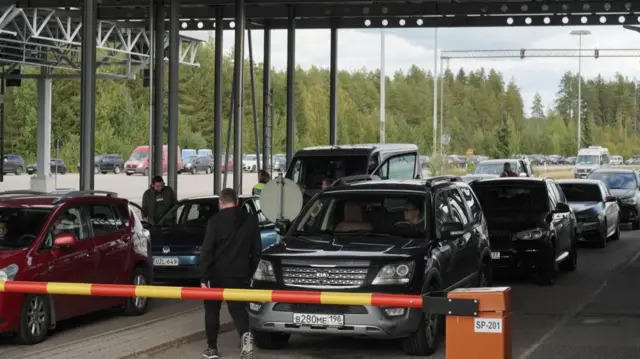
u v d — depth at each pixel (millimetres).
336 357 10211
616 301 14906
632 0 31219
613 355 10234
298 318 9781
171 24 27781
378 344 11008
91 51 19750
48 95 46906
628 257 22781
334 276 9867
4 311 10648
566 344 10945
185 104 119000
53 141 97875
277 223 11602
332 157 23188
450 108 145625
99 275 12422
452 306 6113
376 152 23500
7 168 73750
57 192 12938
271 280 9992
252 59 34344
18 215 11750
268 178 23297
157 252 16047
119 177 72125
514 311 13773
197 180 66938
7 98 93812
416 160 26219
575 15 33531
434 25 34938
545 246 16797
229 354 10328
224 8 33625
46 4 31922
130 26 38188
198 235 16453
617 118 180750
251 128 97312
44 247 11398
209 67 122375
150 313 13703
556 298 15297
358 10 33375
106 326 12469
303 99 104438
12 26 37656
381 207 11344
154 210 20672
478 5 32469
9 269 10773
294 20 34594
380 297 7113
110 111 99062
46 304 11289
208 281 9844
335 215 11445
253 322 10047
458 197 12602
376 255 9977
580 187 26859
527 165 37812
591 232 25156
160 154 30391
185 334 11250
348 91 149000
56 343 11148
